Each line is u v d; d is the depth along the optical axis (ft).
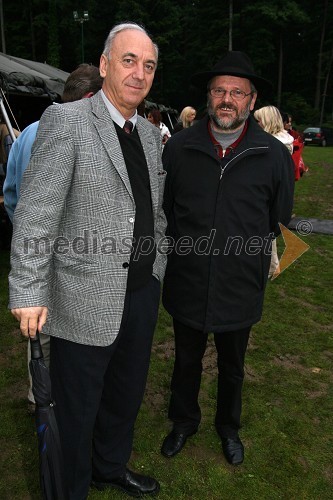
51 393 5.46
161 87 125.08
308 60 126.31
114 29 5.16
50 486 5.22
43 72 29.25
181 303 6.86
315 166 44.70
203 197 6.38
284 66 128.36
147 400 8.98
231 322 6.66
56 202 4.84
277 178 6.51
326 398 9.16
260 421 8.43
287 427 8.30
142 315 5.94
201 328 6.69
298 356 10.69
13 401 8.68
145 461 7.44
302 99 119.24
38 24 110.52
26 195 4.84
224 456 7.57
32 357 5.03
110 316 5.38
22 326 4.78
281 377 9.83
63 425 5.79
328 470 7.38
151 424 8.31
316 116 116.26
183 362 7.27
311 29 123.03
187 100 128.77
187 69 124.88
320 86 126.52
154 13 122.31
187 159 6.46
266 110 14.32
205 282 6.57
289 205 6.99
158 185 5.91
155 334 11.59
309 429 8.27
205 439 7.97
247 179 6.29
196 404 7.76
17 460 7.31
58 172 4.79
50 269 5.33
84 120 4.94
